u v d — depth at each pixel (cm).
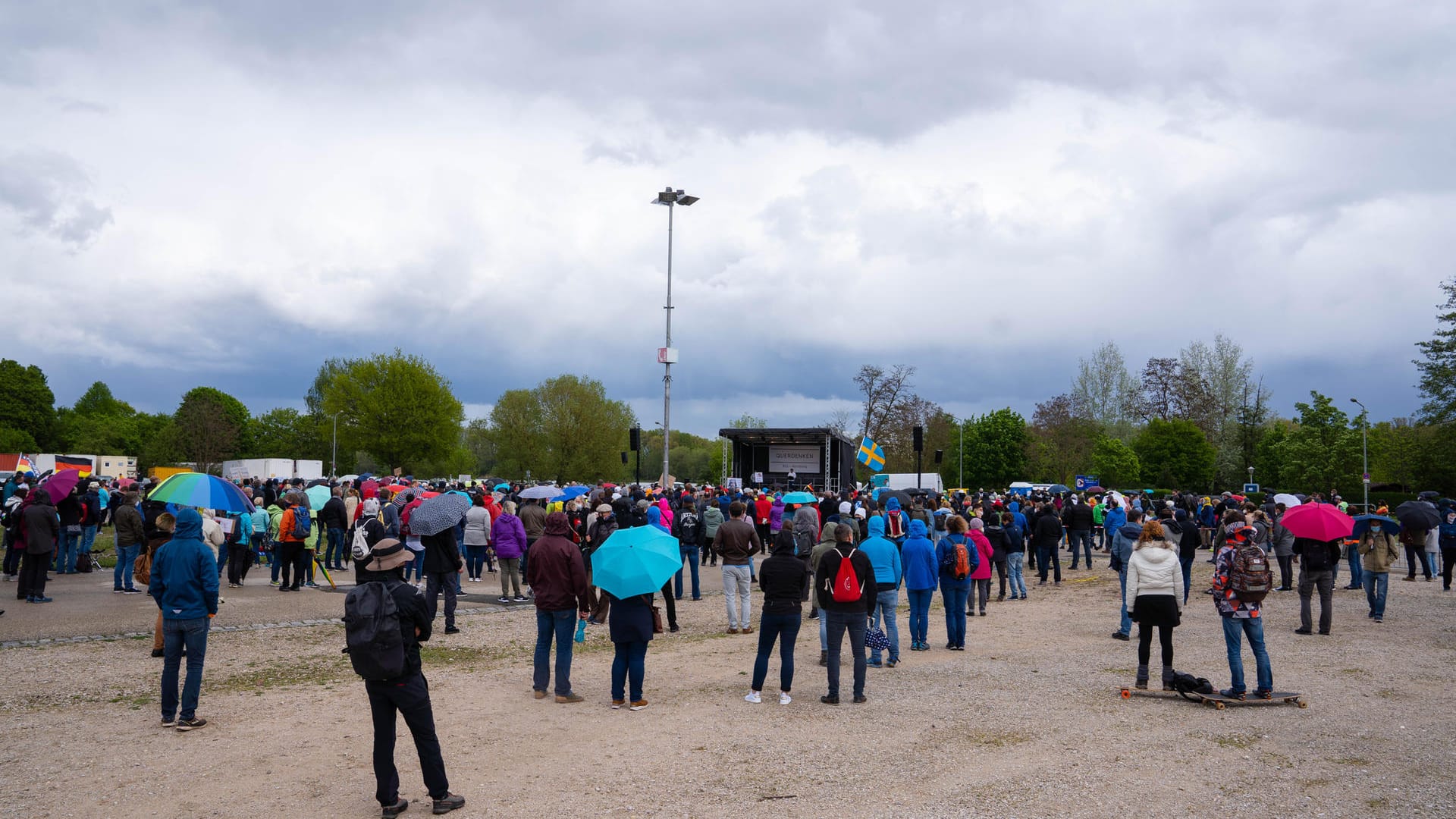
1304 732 805
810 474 4481
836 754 737
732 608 1414
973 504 2412
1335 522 1283
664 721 843
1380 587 1462
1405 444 5519
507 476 7556
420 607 589
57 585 1773
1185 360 7494
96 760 711
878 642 1041
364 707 893
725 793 641
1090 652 1226
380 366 6481
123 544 1658
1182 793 642
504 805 615
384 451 6444
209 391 9881
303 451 9600
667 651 1245
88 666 1058
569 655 924
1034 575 2333
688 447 11606
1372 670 1079
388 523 1557
